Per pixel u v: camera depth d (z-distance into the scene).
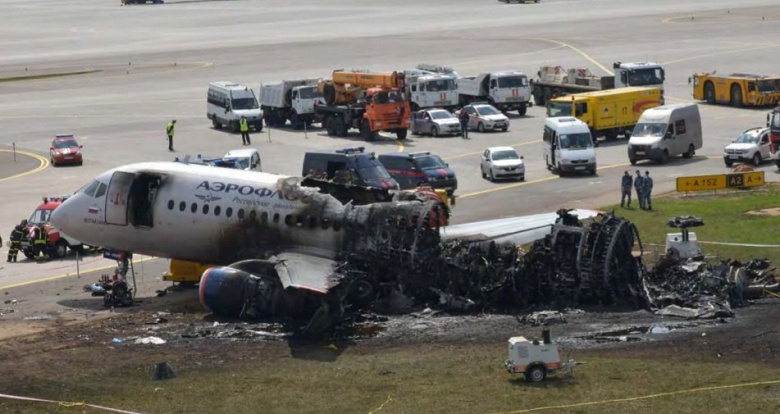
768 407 103.94
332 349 132.00
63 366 128.00
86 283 175.62
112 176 170.00
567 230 146.12
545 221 168.12
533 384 113.75
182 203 163.88
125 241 169.12
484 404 108.25
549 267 146.38
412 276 149.12
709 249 173.62
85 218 170.75
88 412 110.62
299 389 116.19
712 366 117.38
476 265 148.00
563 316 140.62
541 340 124.31
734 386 110.19
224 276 149.00
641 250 148.12
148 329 145.12
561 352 125.00
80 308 158.75
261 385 118.19
